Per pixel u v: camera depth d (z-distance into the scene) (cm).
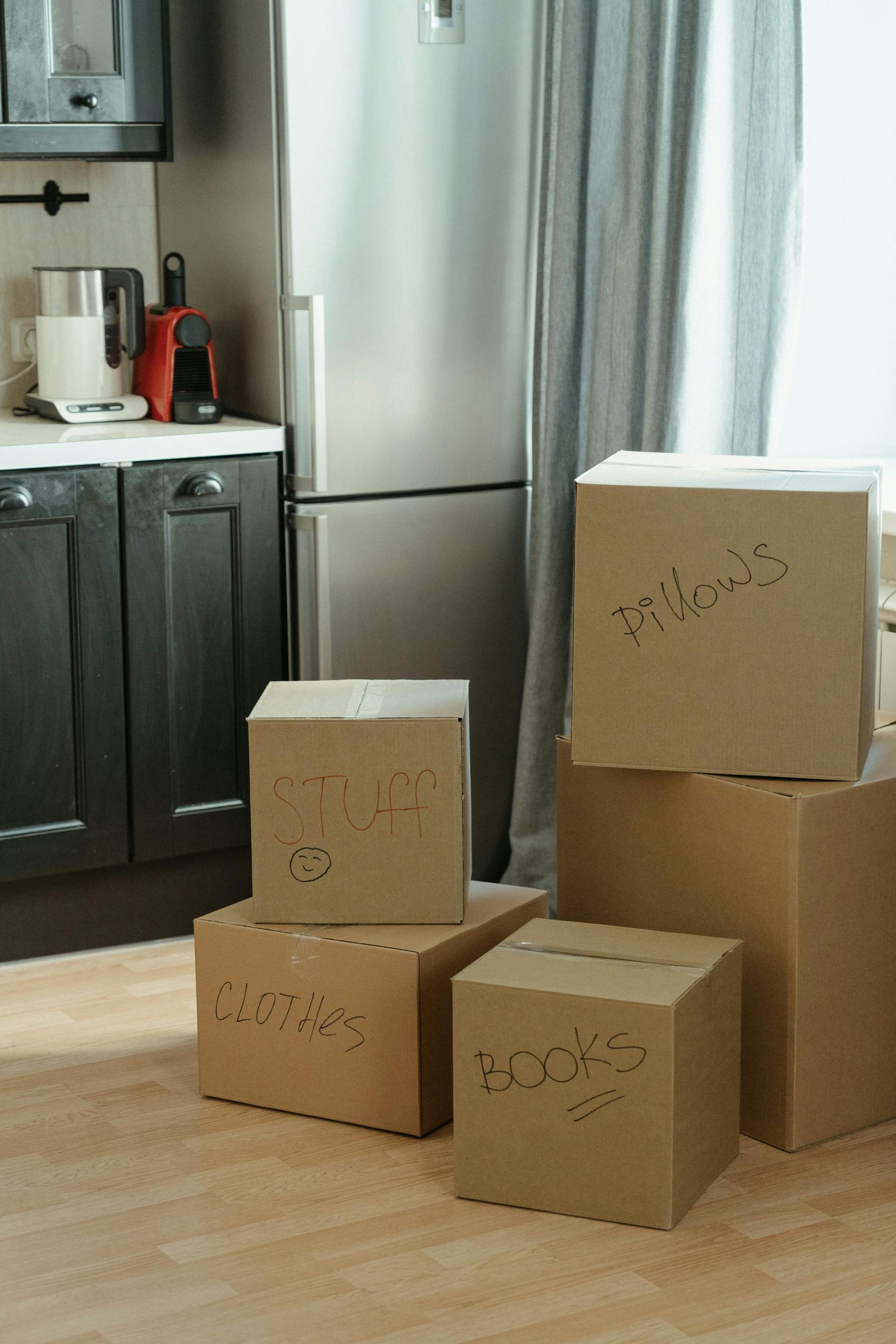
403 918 223
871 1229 197
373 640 307
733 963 208
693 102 259
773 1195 205
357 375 297
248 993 227
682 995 192
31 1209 202
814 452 323
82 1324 178
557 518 305
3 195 313
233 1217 200
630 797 229
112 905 298
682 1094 195
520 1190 201
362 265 293
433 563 310
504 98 299
